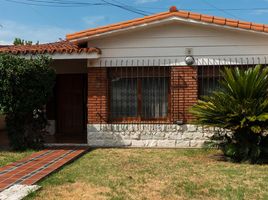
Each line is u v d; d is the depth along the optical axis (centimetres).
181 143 1291
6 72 1152
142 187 818
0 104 1177
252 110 1031
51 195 757
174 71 1288
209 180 873
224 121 1057
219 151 1215
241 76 1061
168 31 1291
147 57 1299
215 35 1275
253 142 1067
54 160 1061
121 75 1320
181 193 781
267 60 1259
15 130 1248
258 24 1227
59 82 1672
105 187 816
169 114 1303
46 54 1282
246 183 850
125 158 1114
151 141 1305
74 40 1290
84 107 1662
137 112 1318
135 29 1280
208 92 1286
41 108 1270
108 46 1313
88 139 1323
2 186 802
